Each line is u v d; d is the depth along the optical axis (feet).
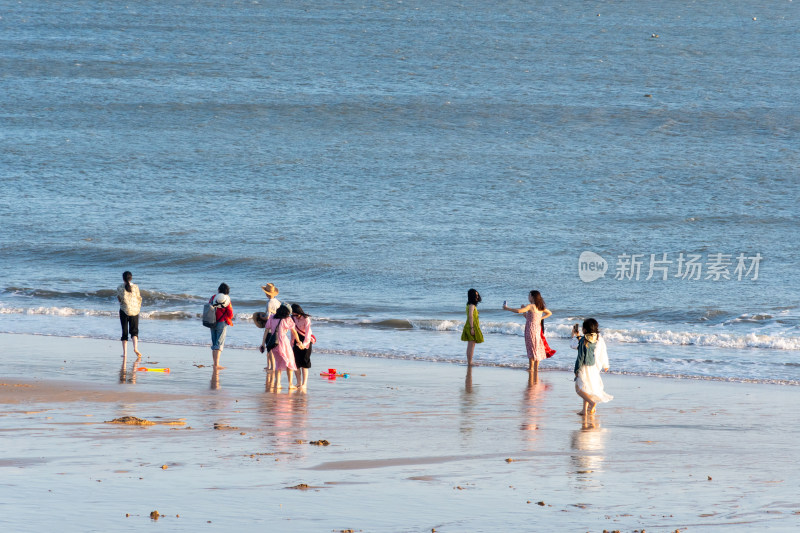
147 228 579.07
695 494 114.01
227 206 640.99
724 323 346.33
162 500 105.50
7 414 164.14
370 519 99.60
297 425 160.97
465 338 247.50
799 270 477.36
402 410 180.45
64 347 268.82
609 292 422.82
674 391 209.36
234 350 270.05
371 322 335.67
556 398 198.49
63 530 92.32
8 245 520.42
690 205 636.89
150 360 247.29
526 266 483.92
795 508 107.04
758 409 185.57
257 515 99.96
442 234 560.20
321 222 593.83
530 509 105.40
